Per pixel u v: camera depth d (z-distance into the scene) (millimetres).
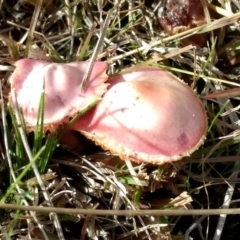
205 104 238
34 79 199
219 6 278
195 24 262
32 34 247
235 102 253
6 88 229
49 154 206
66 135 213
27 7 277
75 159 220
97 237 209
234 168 231
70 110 195
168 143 185
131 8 268
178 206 211
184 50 235
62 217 206
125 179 213
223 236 228
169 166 217
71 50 261
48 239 194
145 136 186
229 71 271
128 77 213
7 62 246
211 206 232
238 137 226
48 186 207
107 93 198
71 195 212
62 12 272
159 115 186
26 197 203
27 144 197
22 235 204
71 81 199
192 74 239
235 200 225
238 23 268
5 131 204
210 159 225
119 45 258
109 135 190
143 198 221
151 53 259
